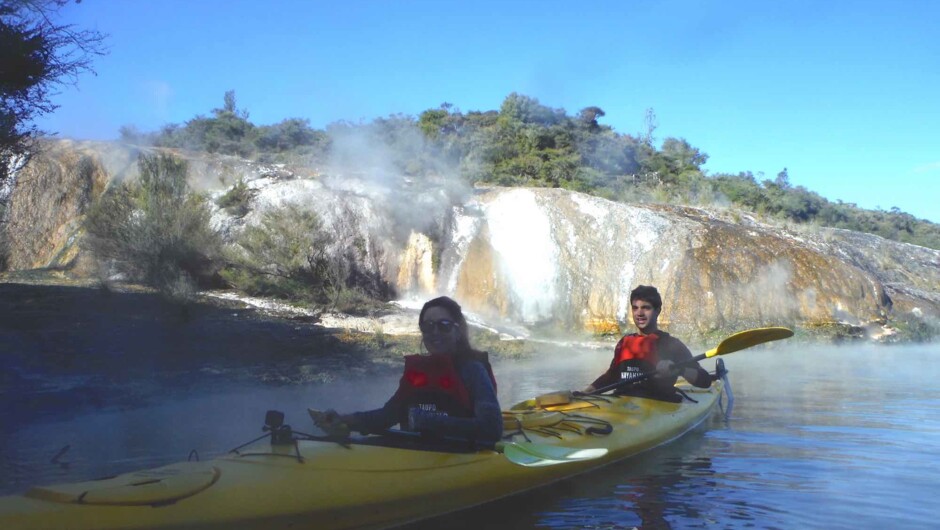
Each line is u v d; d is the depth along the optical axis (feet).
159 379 28.86
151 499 10.23
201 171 60.03
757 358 45.73
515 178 85.87
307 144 92.63
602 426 16.81
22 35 27.91
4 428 20.77
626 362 20.56
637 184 95.45
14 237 53.62
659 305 20.86
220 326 39.65
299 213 53.31
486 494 13.35
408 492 12.08
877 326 61.16
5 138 28.89
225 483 10.96
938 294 73.26
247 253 51.75
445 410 13.67
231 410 23.89
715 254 61.05
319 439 13.16
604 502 13.74
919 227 128.26
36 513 9.72
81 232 52.54
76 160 57.06
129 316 38.96
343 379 31.42
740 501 13.80
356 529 11.39
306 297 49.62
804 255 62.75
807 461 16.81
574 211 63.46
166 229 46.24
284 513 10.72
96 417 22.66
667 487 14.70
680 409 20.36
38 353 30.96
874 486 14.70
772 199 103.76
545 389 28.89
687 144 114.62
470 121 104.94
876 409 23.91
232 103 98.58
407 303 57.06
